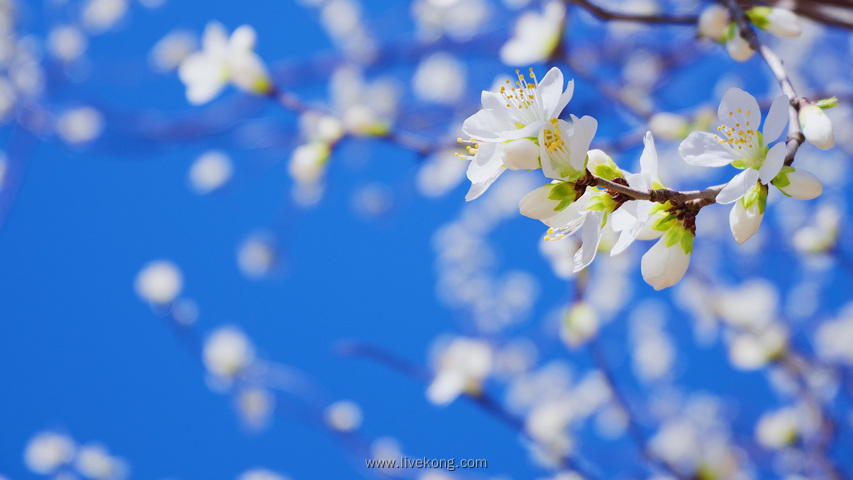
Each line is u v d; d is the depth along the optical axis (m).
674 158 2.08
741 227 0.76
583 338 1.21
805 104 0.77
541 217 0.75
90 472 1.95
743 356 1.42
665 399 2.21
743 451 1.55
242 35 1.01
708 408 2.02
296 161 1.02
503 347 2.12
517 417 1.29
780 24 0.82
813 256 1.40
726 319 1.59
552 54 1.08
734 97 0.76
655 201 0.76
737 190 0.76
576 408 1.86
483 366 1.22
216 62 1.00
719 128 0.77
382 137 1.03
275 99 1.02
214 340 1.68
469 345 1.24
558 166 0.75
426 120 1.66
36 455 1.93
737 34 0.82
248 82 1.01
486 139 0.76
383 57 1.76
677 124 1.08
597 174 0.76
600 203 0.76
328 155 1.02
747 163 0.76
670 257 0.76
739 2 0.83
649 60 1.57
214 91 1.00
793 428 1.37
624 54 1.58
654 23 0.87
